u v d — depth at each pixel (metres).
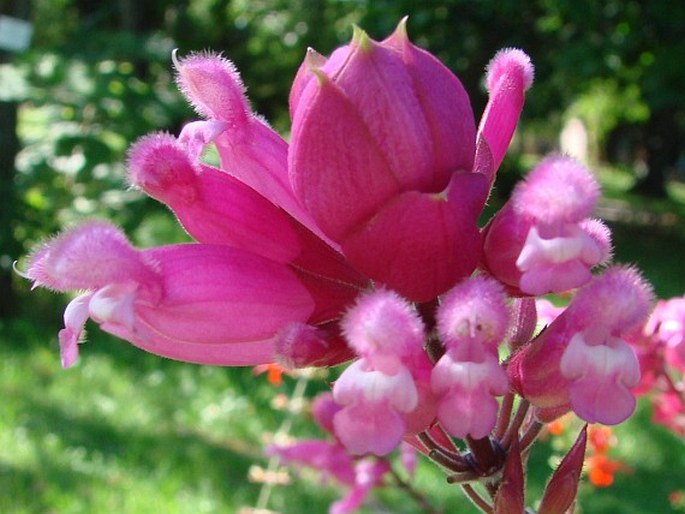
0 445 0.44
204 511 0.39
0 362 0.55
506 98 0.13
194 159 0.12
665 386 0.19
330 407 0.26
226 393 0.53
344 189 0.11
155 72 0.91
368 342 0.10
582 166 0.10
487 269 0.11
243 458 0.45
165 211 0.85
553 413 0.12
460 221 0.10
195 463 0.44
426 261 0.11
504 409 0.12
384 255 0.11
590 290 0.11
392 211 0.10
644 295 0.11
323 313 0.12
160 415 0.50
